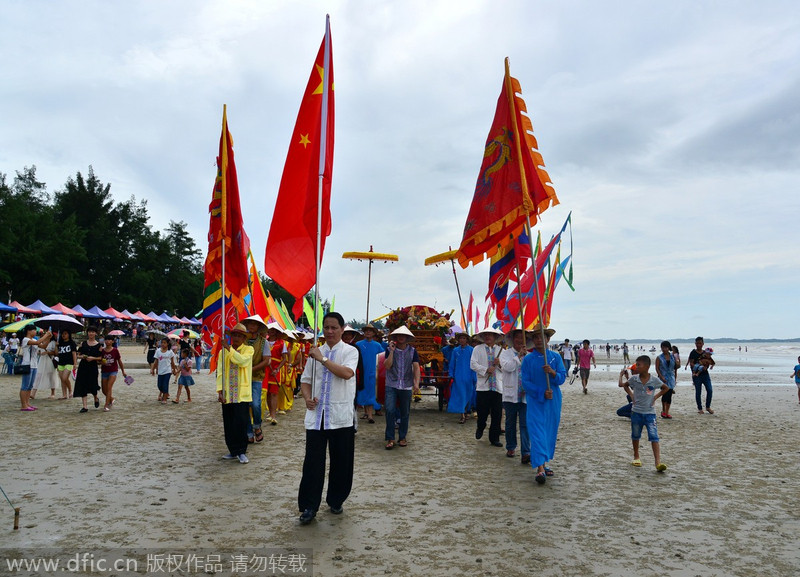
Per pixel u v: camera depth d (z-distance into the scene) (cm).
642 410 821
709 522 572
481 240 815
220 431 1069
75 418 1203
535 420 729
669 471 800
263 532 524
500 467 820
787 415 1445
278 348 1223
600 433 1130
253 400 957
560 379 721
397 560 464
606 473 785
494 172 821
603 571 448
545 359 714
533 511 604
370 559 465
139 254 7075
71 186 7062
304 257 701
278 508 598
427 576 434
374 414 1420
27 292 5316
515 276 911
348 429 584
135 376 2330
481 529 544
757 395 2041
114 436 998
